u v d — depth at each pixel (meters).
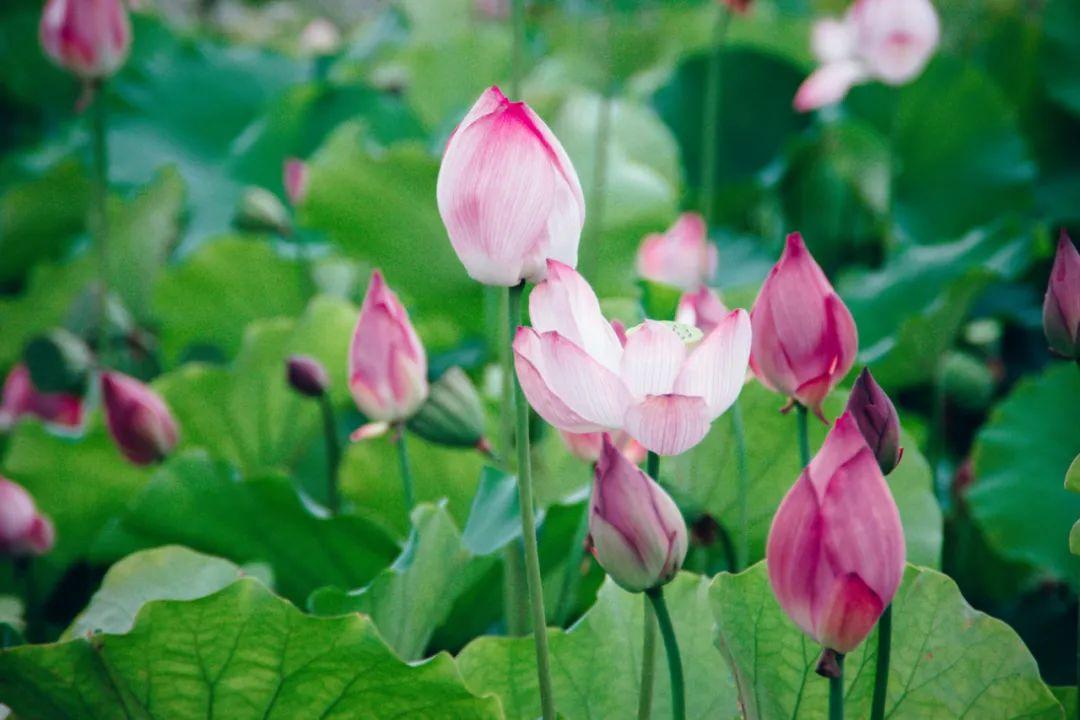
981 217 3.43
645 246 2.75
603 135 2.77
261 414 2.65
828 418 2.12
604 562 1.68
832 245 3.67
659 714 1.91
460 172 1.70
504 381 2.12
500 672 1.90
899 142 3.54
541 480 2.25
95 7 2.59
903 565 1.63
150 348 3.28
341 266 3.32
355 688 1.80
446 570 2.02
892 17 2.93
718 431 2.13
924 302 2.90
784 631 1.80
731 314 1.66
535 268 1.72
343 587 2.23
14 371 2.89
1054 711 1.80
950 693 1.82
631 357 1.66
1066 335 1.79
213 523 2.21
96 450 2.43
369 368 2.05
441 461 2.32
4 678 1.77
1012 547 2.28
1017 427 2.37
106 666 1.77
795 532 1.63
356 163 2.80
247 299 3.25
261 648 1.77
